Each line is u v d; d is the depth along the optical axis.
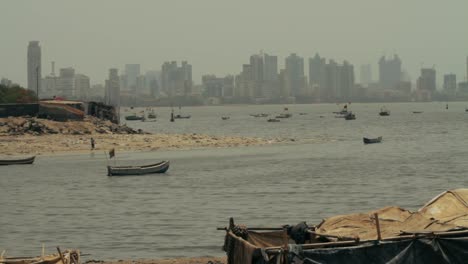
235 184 80.69
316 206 62.75
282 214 58.62
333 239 25.48
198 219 56.88
